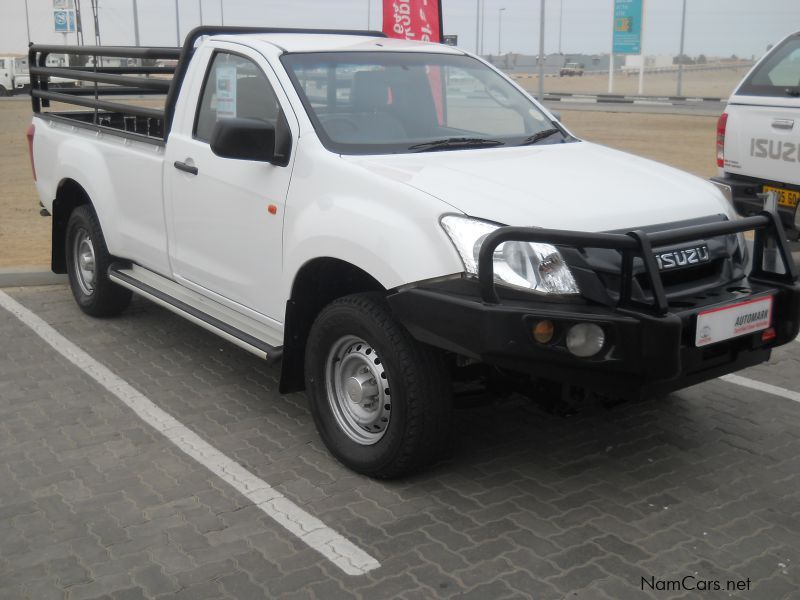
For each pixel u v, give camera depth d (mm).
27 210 11922
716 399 5238
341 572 3473
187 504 4004
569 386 3984
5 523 3834
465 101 5168
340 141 4480
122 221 6055
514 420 4922
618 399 4148
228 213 4906
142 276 6043
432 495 4078
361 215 4012
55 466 4371
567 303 3641
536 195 3961
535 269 3658
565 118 28469
